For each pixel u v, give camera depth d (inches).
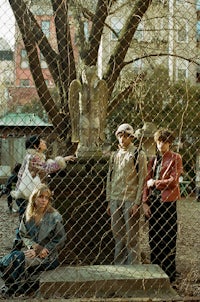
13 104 265.6
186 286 175.3
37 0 301.1
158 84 292.2
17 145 323.6
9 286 164.4
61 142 266.2
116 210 186.5
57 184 211.8
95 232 213.2
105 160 217.3
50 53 302.7
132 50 353.4
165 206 186.7
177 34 265.0
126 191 189.2
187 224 384.8
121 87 330.0
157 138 189.5
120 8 318.0
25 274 167.0
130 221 190.1
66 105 286.2
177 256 239.0
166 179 185.8
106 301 140.6
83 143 219.9
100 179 214.2
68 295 154.3
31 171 208.4
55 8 288.5
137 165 190.4
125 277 158.7
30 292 164.9
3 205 520.7
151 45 337.4
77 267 172.6
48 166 207.5
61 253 207.9
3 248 262.7
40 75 279.7
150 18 304.2
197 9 240.2
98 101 221.0
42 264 170.4
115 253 197.0
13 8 227.6
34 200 176.4
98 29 298.8
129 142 194.9
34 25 289.1
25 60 269.3
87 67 226.1
